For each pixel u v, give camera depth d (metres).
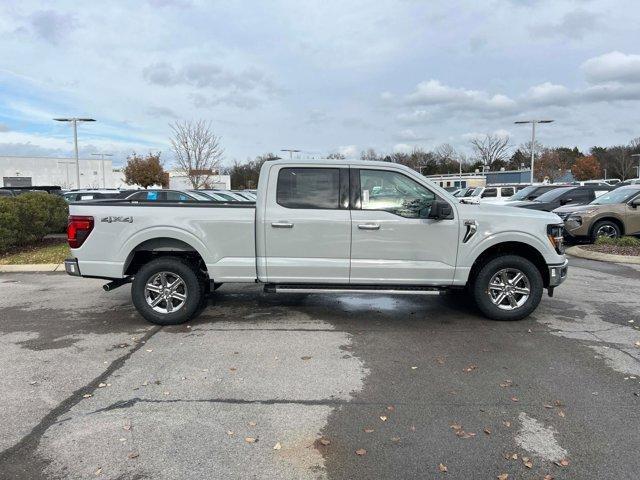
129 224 5.91
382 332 5.79
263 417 3.73
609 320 6.26
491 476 3.02
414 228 5.86
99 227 5.94
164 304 6.14
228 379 4.43
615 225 12.74
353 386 4.29
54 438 3.43
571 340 5.48
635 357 4.96
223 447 3.33
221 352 5.12
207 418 3.71
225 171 67.56
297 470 3.08
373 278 5.95
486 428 3.57
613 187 17.33
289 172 5.94
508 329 5.89
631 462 3.16
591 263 10.74
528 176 65.38
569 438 3.44
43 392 4.17
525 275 6.06
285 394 4.13
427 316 6.46
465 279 5.98
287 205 5.91
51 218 13.31
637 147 79.81
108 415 3.76
